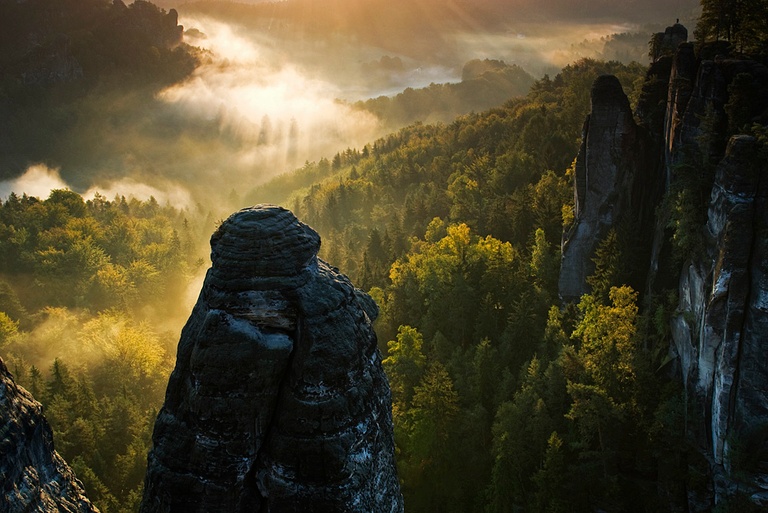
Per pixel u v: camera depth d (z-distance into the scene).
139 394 97.69
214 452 18.30
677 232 56.59
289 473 18.20
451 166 167.38
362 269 112.19
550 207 93.19
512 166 126.25
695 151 57.81
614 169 72.19
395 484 20.11
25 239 187.75
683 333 56.38
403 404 65.69
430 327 81.69
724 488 50.44
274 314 18.41
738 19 75.88
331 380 18.23
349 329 18.81
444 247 95.06
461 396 66.31
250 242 18.38
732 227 48.25
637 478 55.19
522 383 64.81
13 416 18.05
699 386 52.59
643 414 55.91
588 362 59.66
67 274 162.88
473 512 60.22
